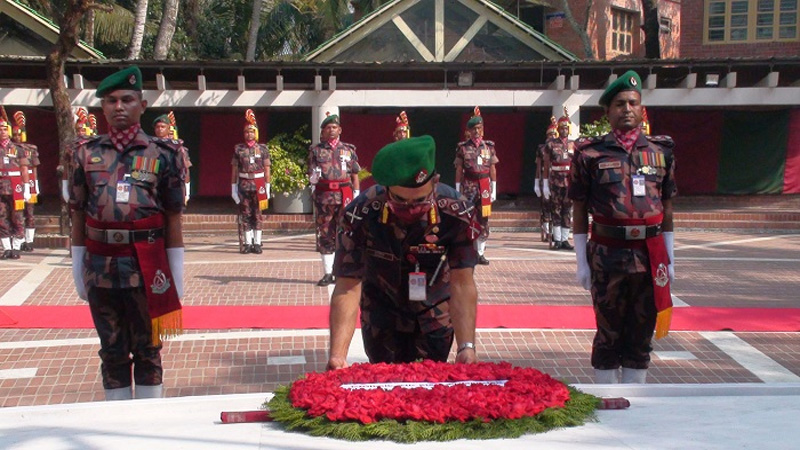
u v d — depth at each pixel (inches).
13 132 528.4
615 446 102.9
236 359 271.3
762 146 742.5
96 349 284.7
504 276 430.9
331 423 111.4
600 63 641.0
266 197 534.3
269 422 118.3
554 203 537.0
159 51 757.3
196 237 642.8
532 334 305.0
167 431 112.6
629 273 201.6
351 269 151.1
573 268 460.1
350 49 710.5
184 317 327.9
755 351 283.4
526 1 949.8
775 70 656.4
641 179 202.1
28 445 105.0
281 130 744.3
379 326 166.6
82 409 123.2
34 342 293.9
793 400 127.7
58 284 412.2
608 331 208.4
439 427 109.7
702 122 750.5
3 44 668.1
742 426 111.0
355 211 149.7
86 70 639.8
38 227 628.7
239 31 1054.4
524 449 102.4
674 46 1067.9
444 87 697.6
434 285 163.0
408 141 137.6
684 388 133.7
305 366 263.6
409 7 702.5
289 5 1067.9
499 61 663.8
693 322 322.7
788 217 665.0
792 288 403.2
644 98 645.3
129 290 187.6
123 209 184.5
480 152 467.5
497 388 123.0
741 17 874.8
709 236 635.5
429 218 147.1
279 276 434.0
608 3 966.4
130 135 187.6
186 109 736.3
